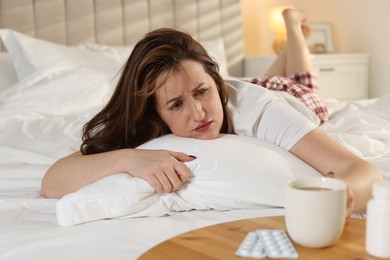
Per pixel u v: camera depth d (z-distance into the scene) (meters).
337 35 3.96
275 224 0.84
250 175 1.15
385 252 0.70
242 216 1.11
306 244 0.74
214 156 1.17
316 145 1.20
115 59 2.62
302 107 1.48
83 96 2.24
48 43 2.52
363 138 1.49
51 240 0.97
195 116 1.20
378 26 3.67
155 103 1.27
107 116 1.37
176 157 1.18
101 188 1.11
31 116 2.10
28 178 1.48
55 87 2.24
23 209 1.23
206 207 1.17
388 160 1.41
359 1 3.78
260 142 1.24
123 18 3.04
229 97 1.37
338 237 0.75
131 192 1.12
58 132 1.86
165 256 0.72
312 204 0.72
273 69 2.36
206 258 0.71
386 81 3.67
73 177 1.24
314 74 2.19
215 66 1.31
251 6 3.91
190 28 3.28
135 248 0.92
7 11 2.66
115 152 1.22
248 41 3.93
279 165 1.17
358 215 1.07
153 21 3.13
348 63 3.63
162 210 1.15
